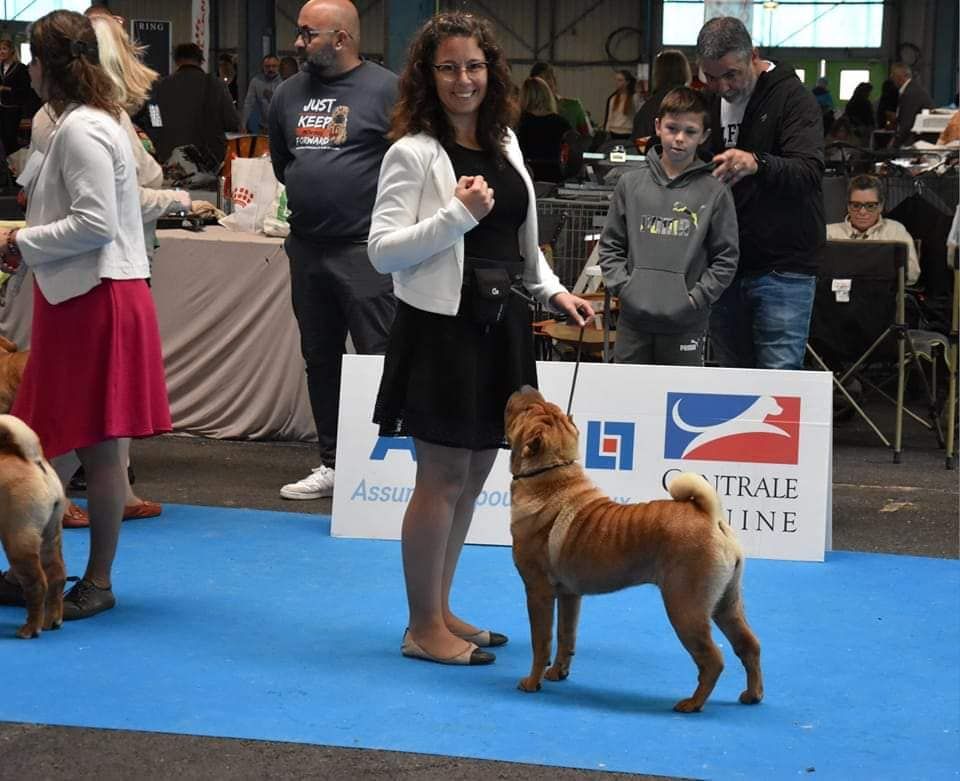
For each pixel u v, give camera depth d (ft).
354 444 18.30
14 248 14.11
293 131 18.99
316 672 12.94
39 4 103.86
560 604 12.69
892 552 18.12
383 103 18.69
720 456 17.72
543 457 12.23
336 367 19.90
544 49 103.91
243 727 11.41
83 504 19.84
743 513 17.70
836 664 13.44
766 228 18.35
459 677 12.87
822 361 25.05
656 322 17.60
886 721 11.83
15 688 12.29
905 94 58.18
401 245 12.21
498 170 12.72
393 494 18.20
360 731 11.35
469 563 17.13
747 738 11.32
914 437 26.21
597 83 103.71
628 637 14.24
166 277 23.77
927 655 13.79
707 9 31.19
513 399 12.51
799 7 101.04
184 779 10.32
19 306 23.91
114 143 14.07
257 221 24.64
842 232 27.66
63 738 11.11
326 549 17.60
